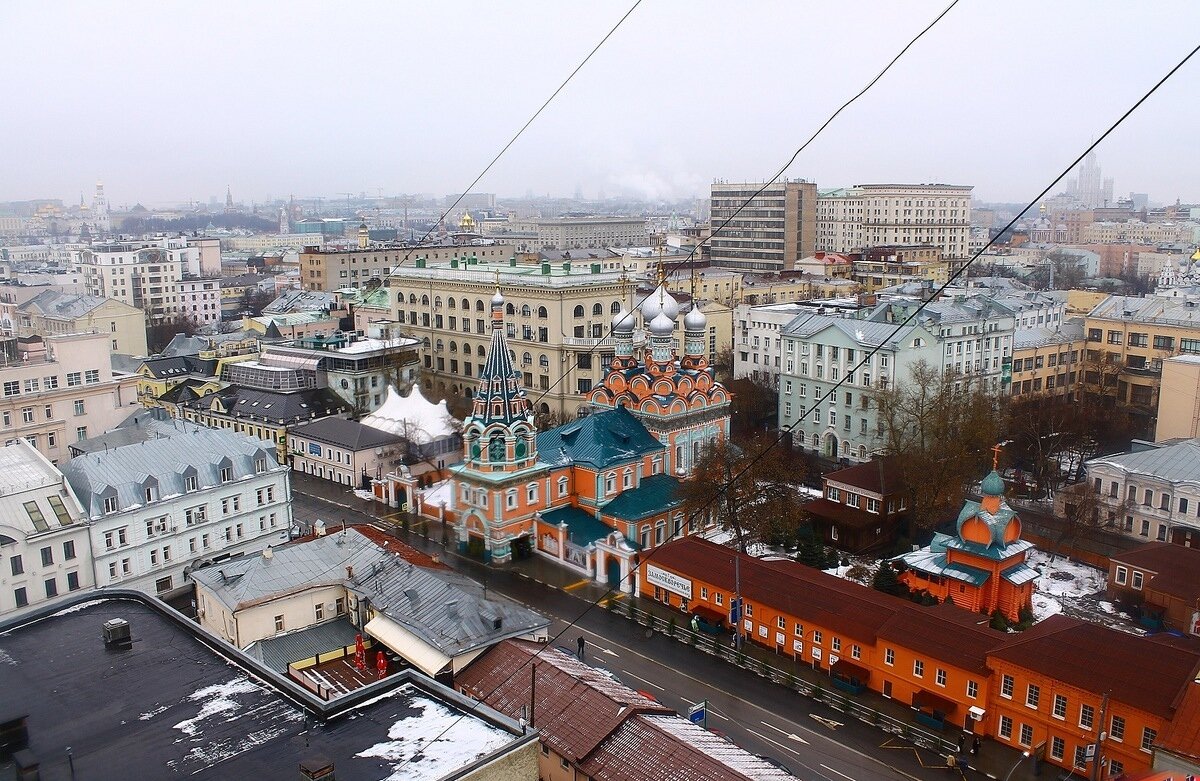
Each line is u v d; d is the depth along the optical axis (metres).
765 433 146.38
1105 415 139.38
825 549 102.06
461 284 172.75
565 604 92.19
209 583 74.75
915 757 66.81
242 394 153.50
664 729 56.44
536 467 104.31
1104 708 61.94
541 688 62.25
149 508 90.12
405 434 133.38
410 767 40.31
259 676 48.78
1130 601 88.50
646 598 93.31
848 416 137.50
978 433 111.44
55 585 84.00
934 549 91.12
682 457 114.12
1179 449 105.19
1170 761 55.12
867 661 76.00
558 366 158.88
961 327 144.50
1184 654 63.81
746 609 84.62
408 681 48.16
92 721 44.28
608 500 105.44
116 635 51.88
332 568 77.31
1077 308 199.62
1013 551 86.62
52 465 87.38
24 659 50.75
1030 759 66.44
